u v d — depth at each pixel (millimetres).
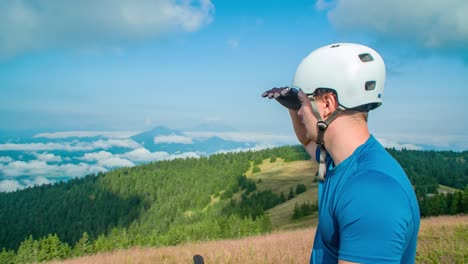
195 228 90812
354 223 1499
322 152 1856
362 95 1688
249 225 96375
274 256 11773
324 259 1788
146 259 14828
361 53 1743
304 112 1845
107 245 82062
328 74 1722
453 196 83375
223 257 12445
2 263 87812
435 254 9539
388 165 1613
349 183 1587
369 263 1446
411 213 1534
